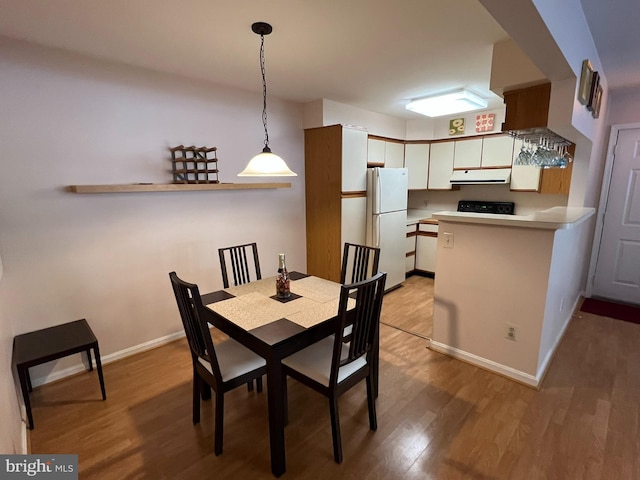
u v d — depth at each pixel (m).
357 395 2.23
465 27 1.92
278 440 1.59
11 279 2.13
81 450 1.78
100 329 2.56
